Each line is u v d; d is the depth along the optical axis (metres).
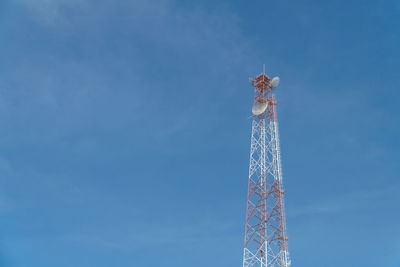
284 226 80.56
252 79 100.56
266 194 85.56
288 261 76.38
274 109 95.31
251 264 79.25
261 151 90.75
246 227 84.12
